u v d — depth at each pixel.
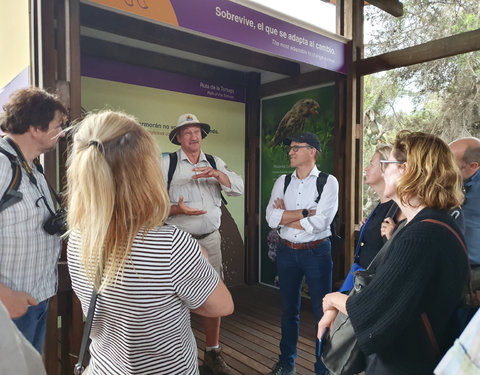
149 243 0.94
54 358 2.15
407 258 1.00
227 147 4.69
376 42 3.97
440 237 1.01
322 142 4.23
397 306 0.99
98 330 1.03
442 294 1.01
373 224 1.88
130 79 3.85
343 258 3.89
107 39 3.60
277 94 4.67
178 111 4.22
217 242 3.08
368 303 1.04
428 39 3.75
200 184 3.03
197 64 4.30
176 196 2.96
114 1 2.18
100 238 0.90
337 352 1.21
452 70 3.46
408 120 3.76
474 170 2.59
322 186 2.58
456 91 3.45
